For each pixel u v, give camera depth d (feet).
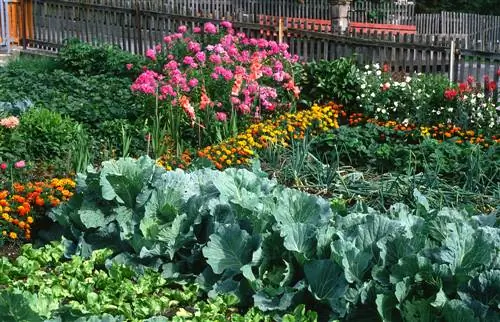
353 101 41.39
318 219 18.21
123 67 50.65
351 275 16.33
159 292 18.22
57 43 63.57
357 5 88.17
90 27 61.98
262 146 31.50
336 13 64.64
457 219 18.25
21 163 25.94
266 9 88.79
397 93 39.75
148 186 20.11
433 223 17.79
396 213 19.22
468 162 27.78
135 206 19.95
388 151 30.58
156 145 31.14
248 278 17.08
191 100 35.76
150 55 41.70
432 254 16.39
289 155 30.55
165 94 33.47
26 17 64.75
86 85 42.42
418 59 45.96
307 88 42.55
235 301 17.34
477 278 15.57
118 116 36.27
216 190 20.38
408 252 16.56
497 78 40.11
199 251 18.92
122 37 59.77
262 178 21.40
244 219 18.72
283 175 27.81
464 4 119.34
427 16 99.09
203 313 16.65
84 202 20.24
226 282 17.71
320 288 16.61
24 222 21.88
